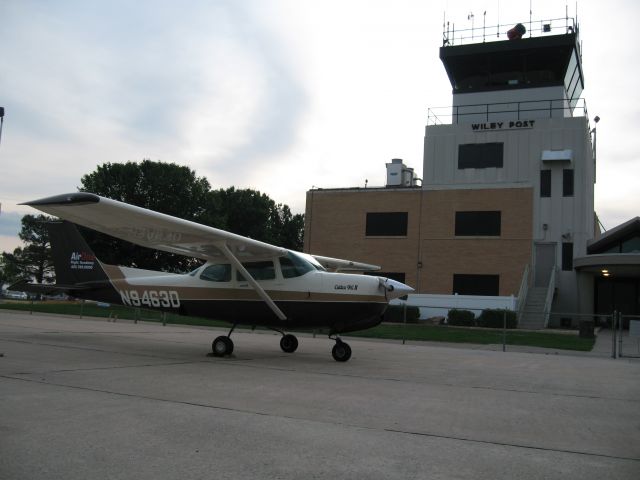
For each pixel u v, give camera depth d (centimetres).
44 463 394
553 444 499
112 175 4516
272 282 1154
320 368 1007
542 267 3106
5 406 566
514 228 3112
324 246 3503
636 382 956
